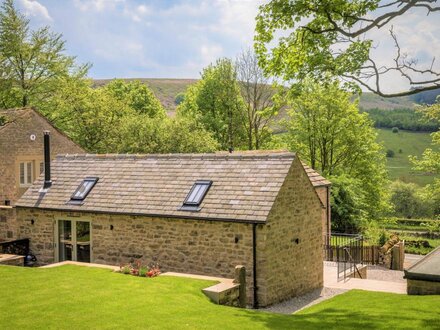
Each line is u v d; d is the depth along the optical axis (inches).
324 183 1153.4
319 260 781.9
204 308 488.7
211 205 675.4
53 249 805.2
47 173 848.9
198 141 1573.6
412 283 629.9
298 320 482.0
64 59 1684.3
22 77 1605.6
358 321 477.7
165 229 701.9
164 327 418.9
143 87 2251.5
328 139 1611.7
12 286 542.0
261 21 648.4
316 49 629.6
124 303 483.5
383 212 1825.8
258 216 627.8
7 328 406.3
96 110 1606.8
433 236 1815.9
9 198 1149.7
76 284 554.3
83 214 772.6
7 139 1144.2
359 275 900.6
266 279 630.5
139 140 1541.6
